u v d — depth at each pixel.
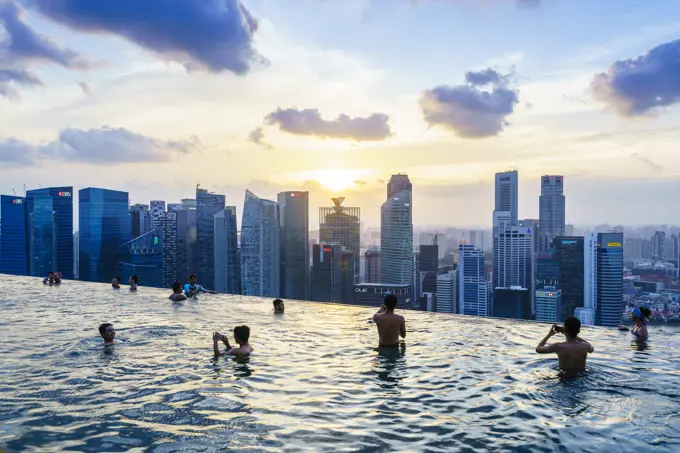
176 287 17.80
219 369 8.08
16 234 170.75
